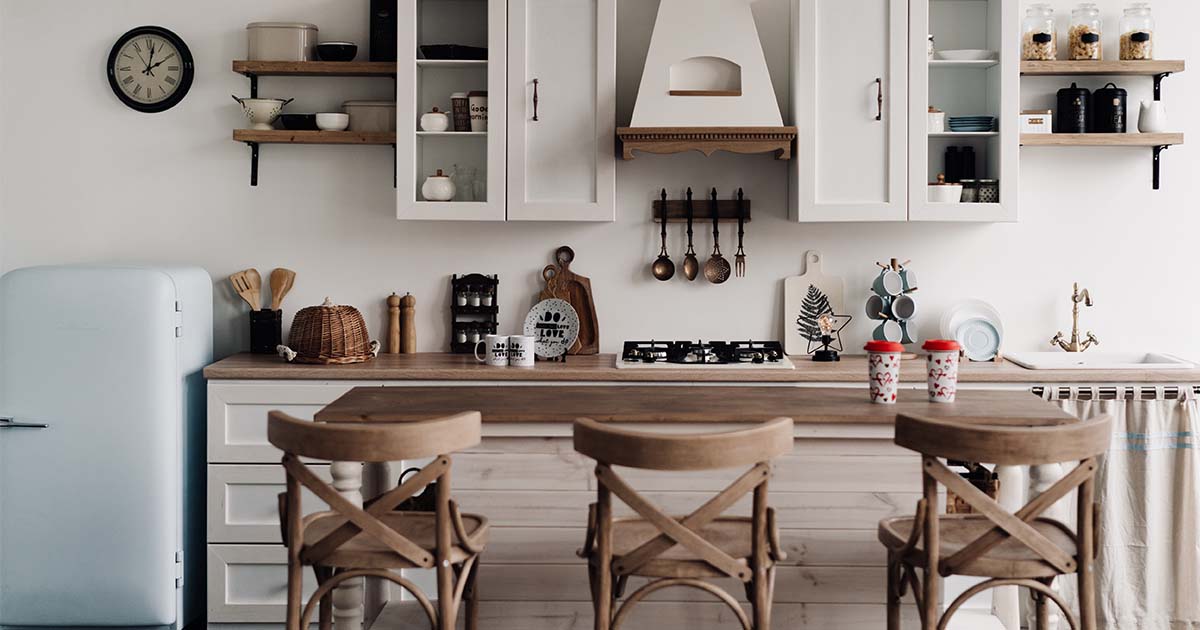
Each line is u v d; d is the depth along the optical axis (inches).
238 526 161.3
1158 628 156.6
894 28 165.0
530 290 182.9
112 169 181.6
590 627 125.8
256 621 162.4
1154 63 170.6
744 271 182.4
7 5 180.2
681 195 181.5
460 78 174.6
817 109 166.4
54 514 158.4
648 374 159.9
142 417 157.5
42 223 181.9
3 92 180.9
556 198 168.7
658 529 107.3
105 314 156.6
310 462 161.2
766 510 103.3
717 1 166.4
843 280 181.8
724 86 167.0
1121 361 179.0
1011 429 99.1
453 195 171.0
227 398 160.7
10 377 156.9
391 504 101.6
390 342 181.2
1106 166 181.0
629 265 182.5
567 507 124.7
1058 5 179.8
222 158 181.6
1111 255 181.5
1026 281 181.9
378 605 135.3
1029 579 106.6
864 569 125.0
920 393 134.5
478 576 125.3
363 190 182.1
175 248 182.4
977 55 168.2
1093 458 101.7
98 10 180.7
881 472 123.9
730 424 118.8
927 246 181.9
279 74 178.9
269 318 177.9
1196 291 181.5
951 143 176.6
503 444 124.5
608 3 166.4
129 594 159.5
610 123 167.3
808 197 167.2
